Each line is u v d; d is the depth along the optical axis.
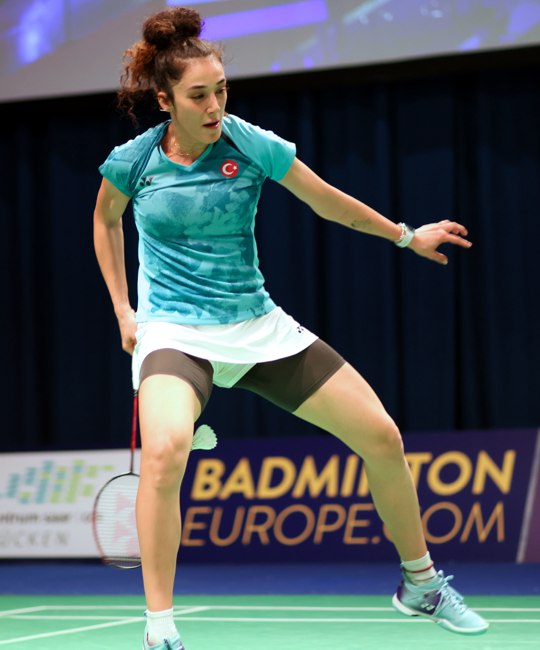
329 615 6.22
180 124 3.89
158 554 3.61
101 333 12.39
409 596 4.21
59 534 10.93
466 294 11.27
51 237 12.52
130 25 11.45
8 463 11.41
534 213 11.09
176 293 3.99
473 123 11.33
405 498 4.11
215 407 11.89
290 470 10.56
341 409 3.99
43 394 12.68
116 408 12.16
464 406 11.27
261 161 4.00
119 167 4.04
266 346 4.02
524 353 11.05
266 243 11.77
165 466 3.59
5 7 11.91
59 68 11.73
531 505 9.72
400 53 10.80
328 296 11.70
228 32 11.22
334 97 11.68
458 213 11.35
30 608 6.97
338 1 10.97
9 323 12.75
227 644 5.12
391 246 11.38
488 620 5.75
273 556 10.30
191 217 3.95
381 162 11.34
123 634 5.54
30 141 12.59
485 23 10.59
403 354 11.45
